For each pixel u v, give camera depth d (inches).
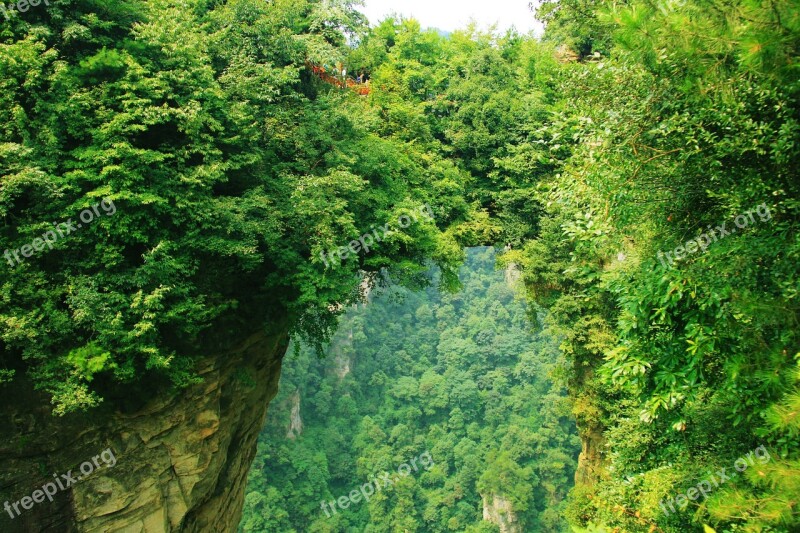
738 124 264.1
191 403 529.7
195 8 610.2
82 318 406.3
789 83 225.9
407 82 884.6
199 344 523.5
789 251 233.6
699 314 275.7
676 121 286.5
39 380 419.2
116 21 491.8
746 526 193.9
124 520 479.2
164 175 464.1
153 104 472.7
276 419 2050.9
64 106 421.1
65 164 426.0
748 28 213.3
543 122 833.5
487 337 2682.1
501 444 2223.2
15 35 440.5
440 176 804.0
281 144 614.9
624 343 317.1
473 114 877.8
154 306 432.5
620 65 333.1
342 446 2217.0
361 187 582.9
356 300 614.5
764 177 268.5
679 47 244.7
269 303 610.2
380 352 2669.8
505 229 835.4
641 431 436.1
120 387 464.1
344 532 1978.3
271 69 590.9
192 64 499.2
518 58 1065.5
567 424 2230.6
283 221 540.1
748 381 247.1
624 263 382.0
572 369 803.4
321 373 2450.8
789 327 218.7
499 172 872.9
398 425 2306.8
